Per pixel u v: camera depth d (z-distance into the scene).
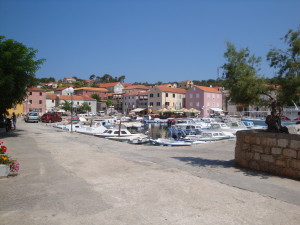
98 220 4.57
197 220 4.63
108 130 30.00
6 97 19.92
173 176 7.76
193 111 75.94
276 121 9.18
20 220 4.54
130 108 103.56
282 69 9.06
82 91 123.56
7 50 19.72
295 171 7.62
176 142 25.41
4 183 6.87
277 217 4.81
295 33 8.73
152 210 5.06
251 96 9.29
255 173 8.31
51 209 5.06
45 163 9.63
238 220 4.66
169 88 92.69
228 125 36.19
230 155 12.62
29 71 20.58
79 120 55.47
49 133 24.55
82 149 13.70
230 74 9.84
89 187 6.55
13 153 12.09
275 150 8.21
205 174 8.10
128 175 7.84
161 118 75.56
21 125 38.84
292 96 8.58
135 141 26.56
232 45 9.91
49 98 98.69
